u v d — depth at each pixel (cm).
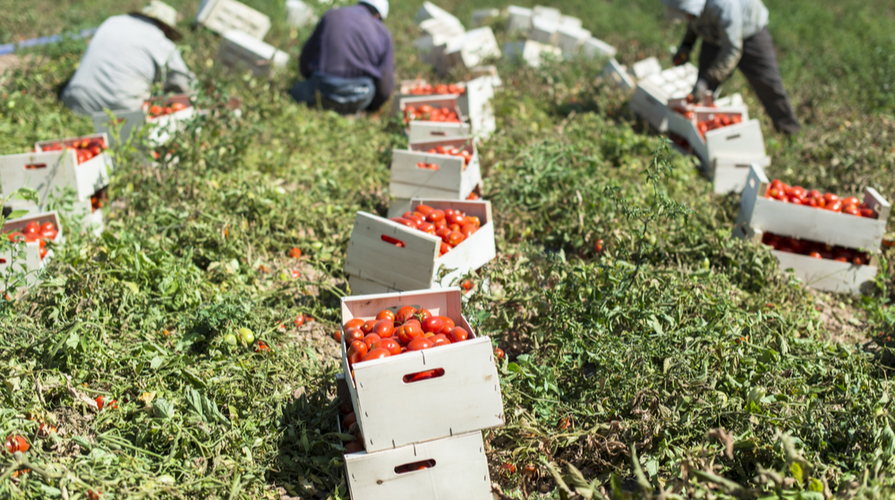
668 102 811
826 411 327
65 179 539
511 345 425
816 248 560
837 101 924
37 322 389
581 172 623
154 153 616
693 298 424
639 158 705
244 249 498
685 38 852
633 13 1625
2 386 330
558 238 571
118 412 331
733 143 693
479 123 796
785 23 1428
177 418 323
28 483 275
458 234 448
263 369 364
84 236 497
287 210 557
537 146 655
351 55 852
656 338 380
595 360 372
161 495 289
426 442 291
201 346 399
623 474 320
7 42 1050
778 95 803
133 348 369
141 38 750
